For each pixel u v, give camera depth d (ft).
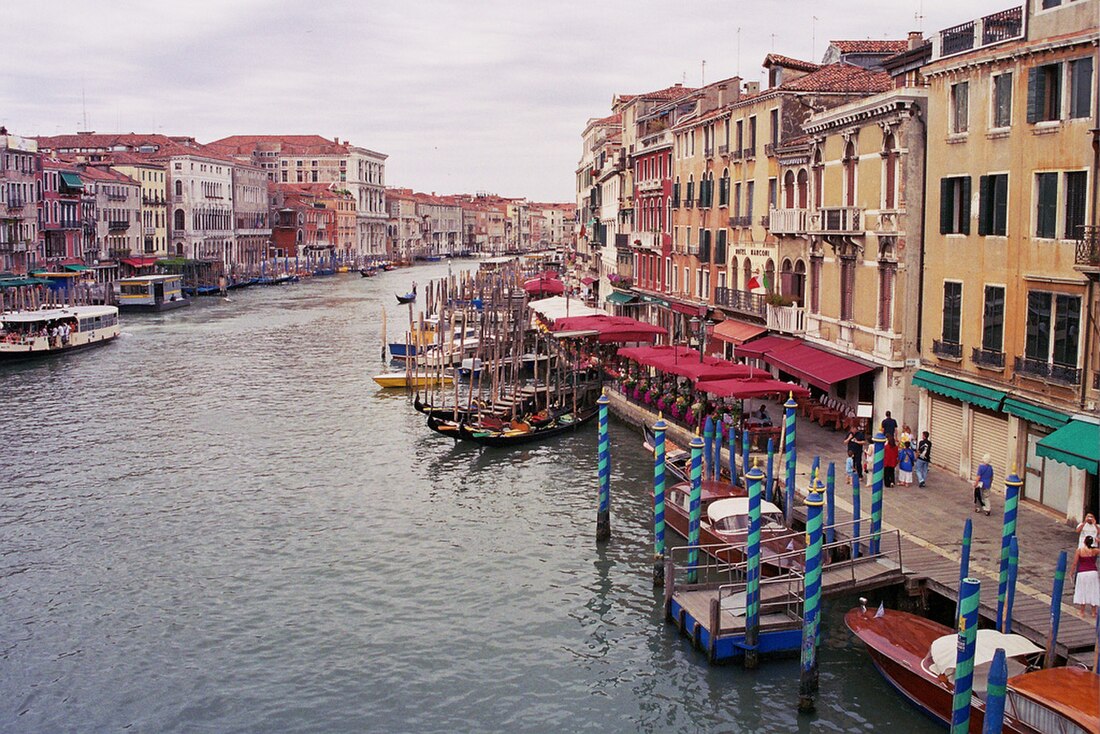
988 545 69.36
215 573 79.77
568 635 68.74
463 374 167.02
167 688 62.34
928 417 90.02
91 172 317.01
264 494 100.53
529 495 99.91
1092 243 66.95
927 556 67.67
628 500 98.07
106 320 217.97
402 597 75.20
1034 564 65.41
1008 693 48.88
